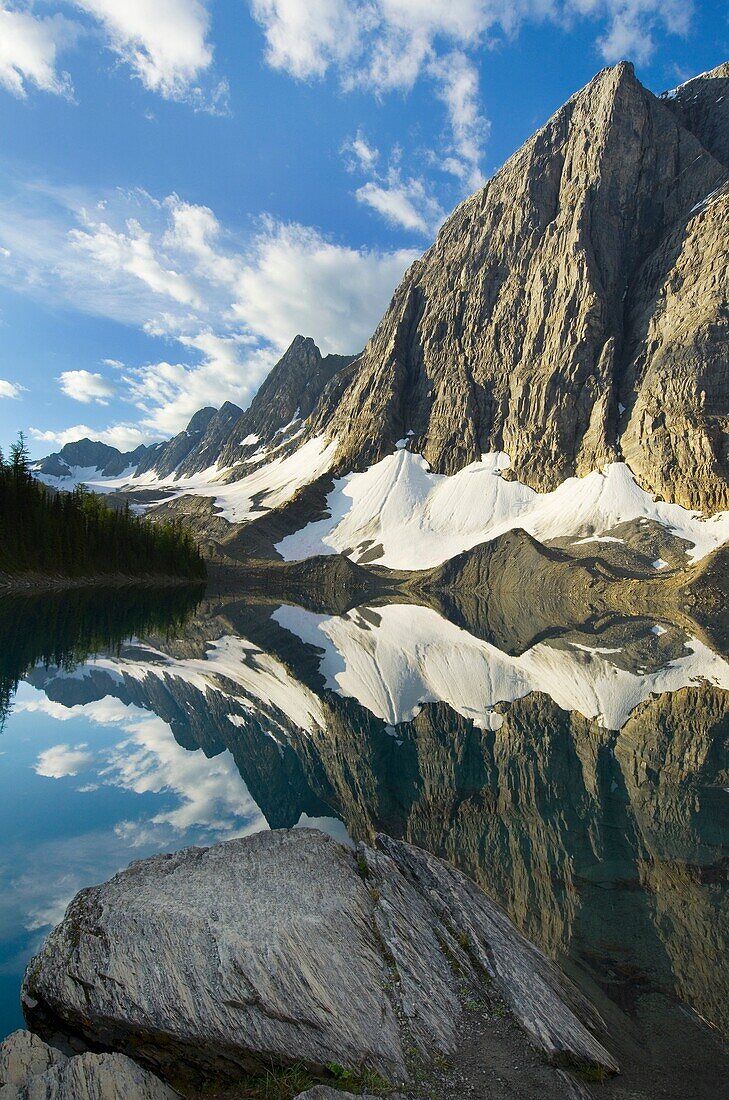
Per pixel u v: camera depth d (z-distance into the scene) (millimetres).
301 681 48000
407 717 37125
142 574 132000
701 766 26141
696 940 12234
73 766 22172
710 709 37219
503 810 21078
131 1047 8000
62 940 9414
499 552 183625
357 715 37656
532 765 26859
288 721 35406
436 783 24391
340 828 19016
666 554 153750
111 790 19953
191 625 76812
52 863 14406
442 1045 8344
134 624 70938
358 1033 8164
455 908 11586
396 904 10922
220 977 8539
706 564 141250
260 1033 7957
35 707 30406
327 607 130375
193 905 10047
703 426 169250
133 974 8641
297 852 12141
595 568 155875
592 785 23953
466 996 9383
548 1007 9445
